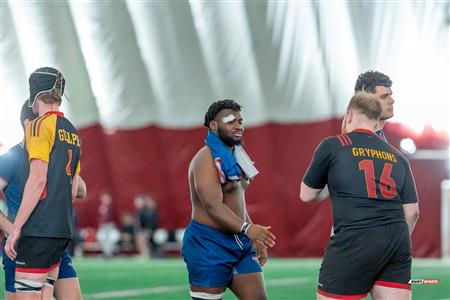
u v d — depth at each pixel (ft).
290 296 85.05
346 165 42.14
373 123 43.83
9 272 47.55
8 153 46.62
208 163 46.85
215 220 46.93
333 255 41.60
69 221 44.04
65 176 43.83
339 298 41.32
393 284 41.52
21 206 42.27
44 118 43.86
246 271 47.78
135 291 92.38
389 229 41.27
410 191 43.06
